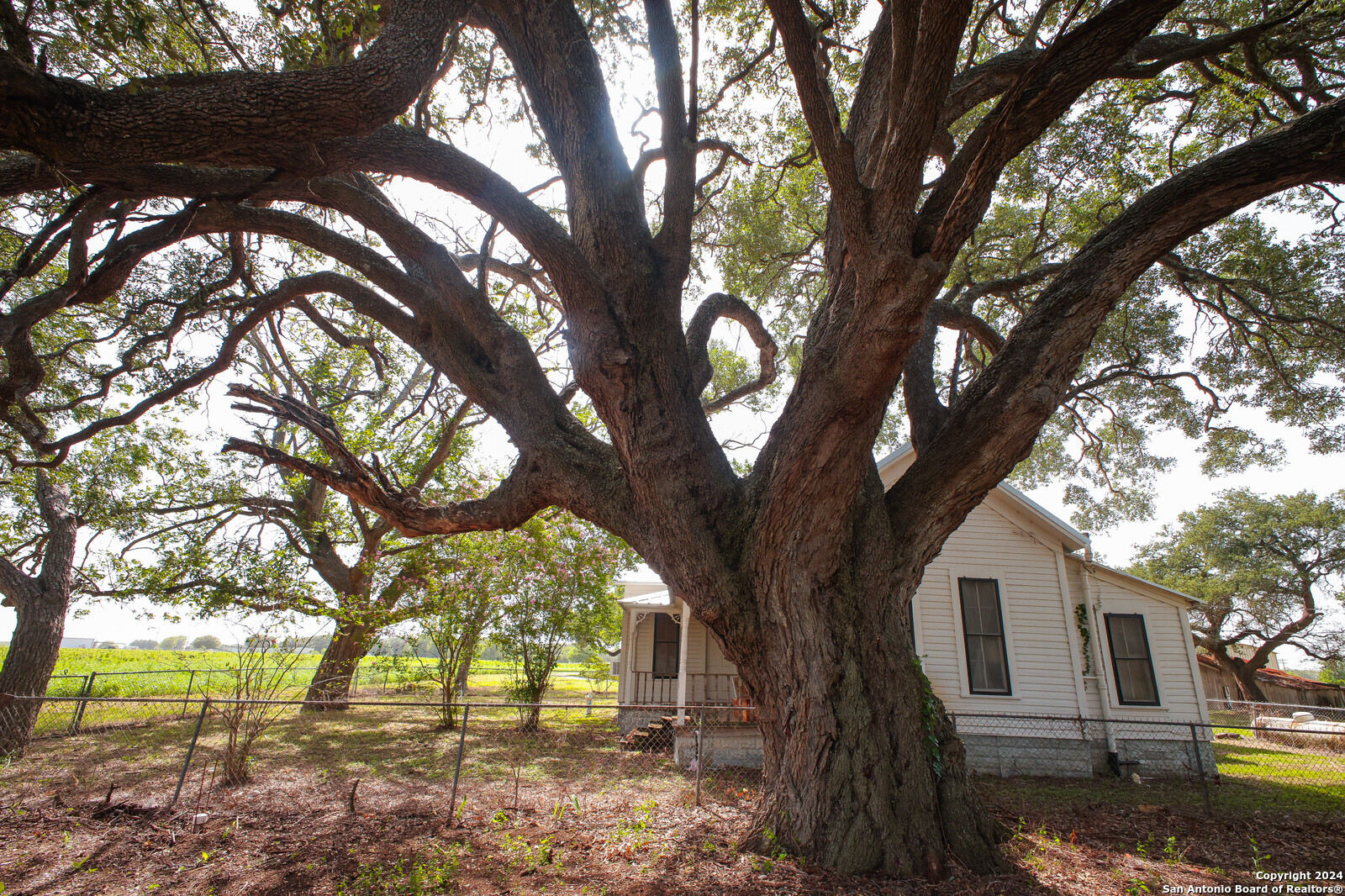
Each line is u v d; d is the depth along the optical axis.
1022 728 11.46
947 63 3.75
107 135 3.35
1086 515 19.89
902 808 4.92
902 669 5.30
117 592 14.53
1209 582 34.53
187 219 5.64
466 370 6.59
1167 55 7.51
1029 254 12.20
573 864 5.14
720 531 5.50
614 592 17.78
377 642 14.73
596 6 8.85
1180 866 5.66
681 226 6.10
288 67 5.79
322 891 4.62
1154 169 10.30
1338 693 31.97
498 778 8.72
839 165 4.09
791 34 3.74
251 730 8.20
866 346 4.44
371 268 6.89
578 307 5.60
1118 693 12.02
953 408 5.95
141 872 4.99
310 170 4.67
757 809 5.52
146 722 12.90
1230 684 35.09
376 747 11.04
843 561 5.36
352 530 16.08
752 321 8.07
